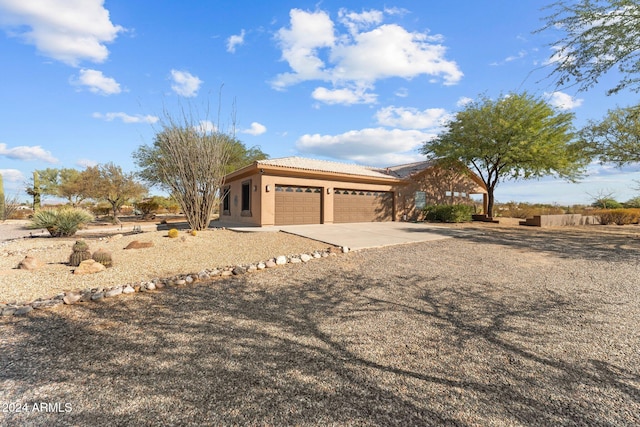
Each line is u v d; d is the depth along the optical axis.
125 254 8.68
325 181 17.00
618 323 4.25
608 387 2.77
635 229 15.71
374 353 3.41
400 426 2.24
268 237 11.26
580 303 5.06
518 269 7.23
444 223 19.12
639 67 7.88
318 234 12.12
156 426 2.24
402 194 20.81
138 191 25.19
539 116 17.22
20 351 3.43
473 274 6.79
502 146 17.86
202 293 5.58
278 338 3.79
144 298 5.30
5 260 8.38
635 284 6.10
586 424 2.29
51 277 6.45
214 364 3.16
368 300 5.20
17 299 5.14
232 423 2.27
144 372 3.00
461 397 2.62
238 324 4.22
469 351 3.47
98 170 24.25
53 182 39.03
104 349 3.48
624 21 7.24
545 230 15.11
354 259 8.20
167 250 9.12
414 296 5.40
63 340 3.71
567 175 19.34
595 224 19.12
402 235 12.34
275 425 2.25
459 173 23.44
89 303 5.06
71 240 13.11
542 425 2.27
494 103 18.62
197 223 12.78
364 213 18.95
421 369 3.08
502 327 4.13
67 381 2.84
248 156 32.09
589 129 14.88
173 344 3.61
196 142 12.59
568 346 3.59
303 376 2.93
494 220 19.88
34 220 14.40
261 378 2.89
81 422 2.29
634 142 13.79
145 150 25.44
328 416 2.36
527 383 2.84
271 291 5.69
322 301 5.16
